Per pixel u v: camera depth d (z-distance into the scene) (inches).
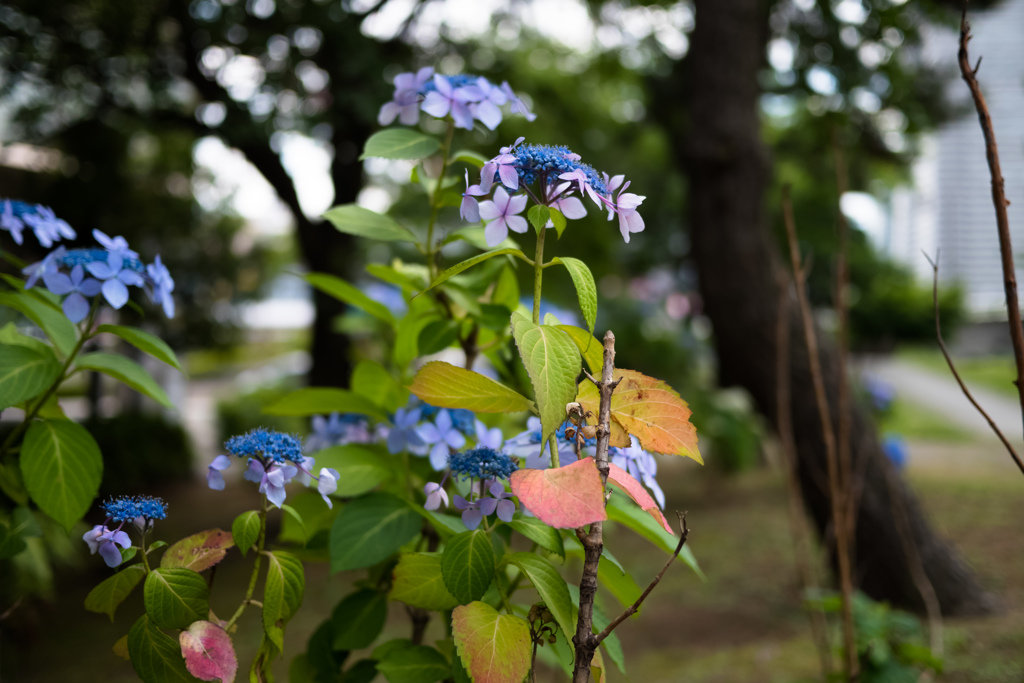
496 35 290.5
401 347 55.9
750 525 233.5
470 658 31.1
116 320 246.1
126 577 33.9
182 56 237.3
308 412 52.6
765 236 161.0
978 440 398.6
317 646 48.2
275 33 225.0
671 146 344.8
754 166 159.9
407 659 41.3
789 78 267.3
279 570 34.9
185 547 34.7
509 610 35.1
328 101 239.6
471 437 46.3
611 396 33.8
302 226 273.1
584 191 31.9
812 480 149.8
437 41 257.1
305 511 50.1
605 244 263.1
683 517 31.2
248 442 34.2
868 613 83.5
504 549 38.6
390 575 48.5
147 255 340.5
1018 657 110.2
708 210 161.0
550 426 29.6
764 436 312.7
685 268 536.1
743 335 157.5
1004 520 202.7
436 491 34.8
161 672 33.0
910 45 221.6
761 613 150.6
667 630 145.3
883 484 143.3
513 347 54.5
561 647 41.1
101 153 277.6
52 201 274.7
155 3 223.6
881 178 319.6
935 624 88.8
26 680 126.8
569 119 337.4
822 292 507.5
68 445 41.1
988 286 247.0
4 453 42.3
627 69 324.8
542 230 33.5
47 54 225.9
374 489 48.4
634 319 379.2
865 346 616.7
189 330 358.9
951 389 612.1
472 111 43.7
